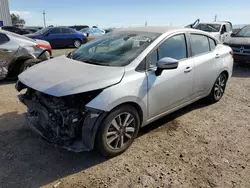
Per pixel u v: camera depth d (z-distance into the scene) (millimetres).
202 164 3016
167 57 3402
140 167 2930
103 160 3043
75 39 16625
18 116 4203
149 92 3252
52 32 15742
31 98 3277
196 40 4230
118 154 3148
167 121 4168
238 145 3473
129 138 3199
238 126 4078
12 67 6293
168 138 3607
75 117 2775
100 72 2980
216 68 4629
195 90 4207
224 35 11945
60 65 3326
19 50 6266
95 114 2736
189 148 3361
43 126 3020
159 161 3055
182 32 3953
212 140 3594
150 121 3494
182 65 3781
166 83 3492
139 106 3164
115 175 2779
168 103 3666
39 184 2613
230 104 5094
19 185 2586
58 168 2871
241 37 9094
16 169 2830
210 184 2674
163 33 3666
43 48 6852
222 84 5094
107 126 2861
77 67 3182
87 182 2664
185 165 2988
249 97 5605
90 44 4020
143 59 3252
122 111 2980
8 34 6348
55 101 2896
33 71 3295
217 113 4594
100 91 2797
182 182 2693
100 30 23422
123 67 3102
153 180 2715
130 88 2998
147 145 3398
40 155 3104
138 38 3639
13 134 3592
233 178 2775
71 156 3102
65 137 2830
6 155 3082
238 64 9508
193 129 3920
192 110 4699
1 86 6047
